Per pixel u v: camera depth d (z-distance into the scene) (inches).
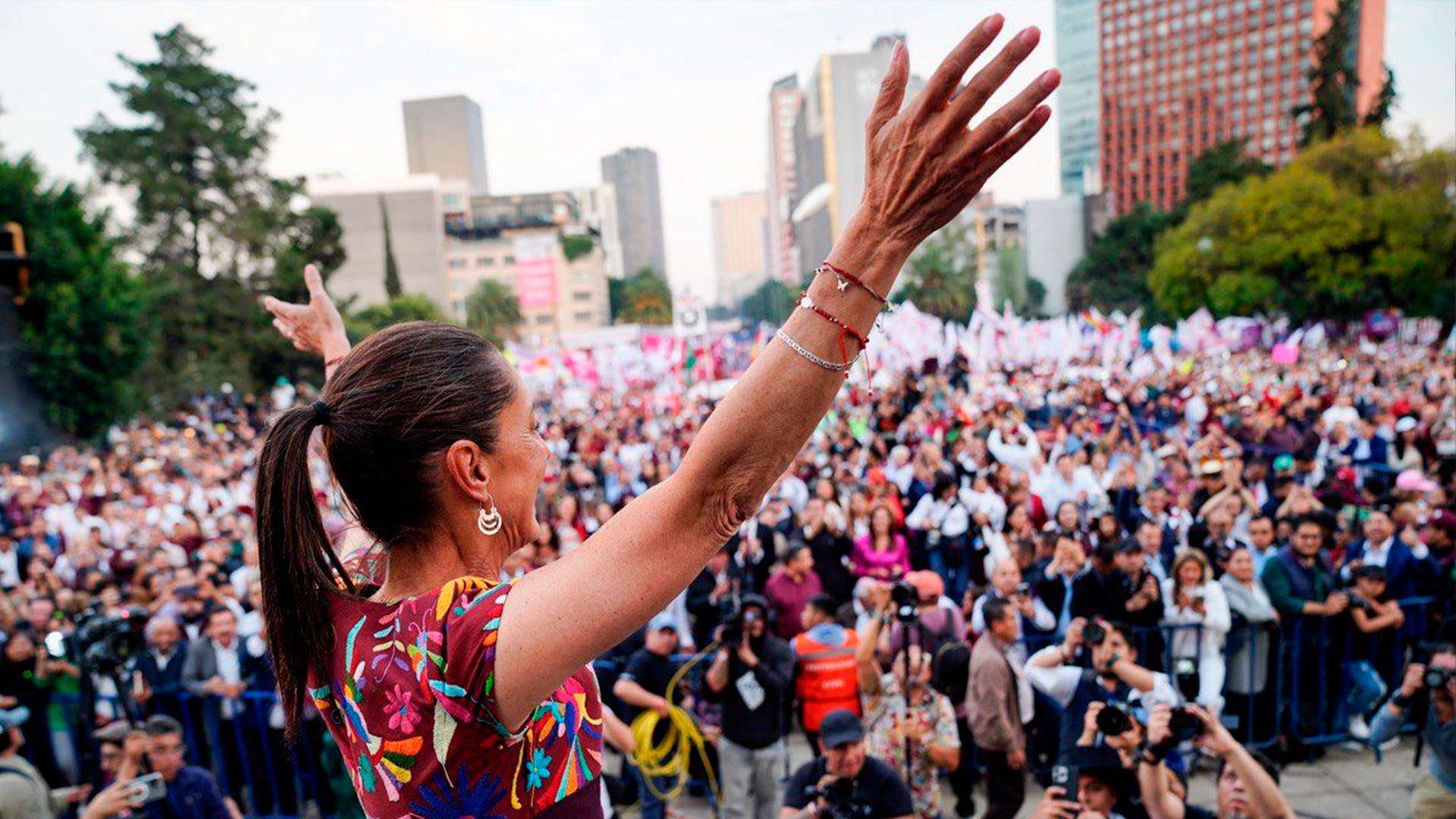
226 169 1777.8
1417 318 1411.2
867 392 29.7
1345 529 297.3
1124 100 4884.4
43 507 502.3
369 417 32.7
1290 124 4414.4
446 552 34.0
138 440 939.3
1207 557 242.5
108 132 1750.7
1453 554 271.9
